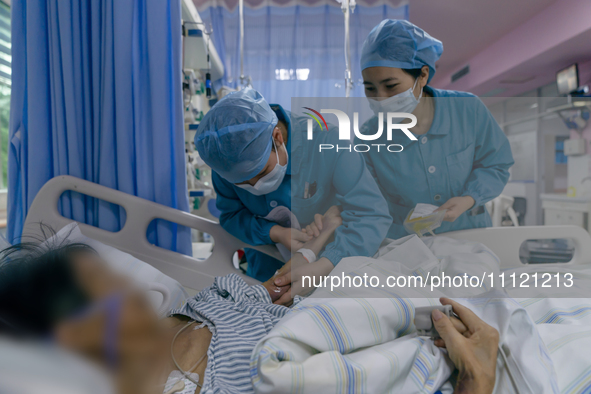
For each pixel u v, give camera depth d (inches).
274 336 23.7
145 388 22.0
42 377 16.9
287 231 45.5
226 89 87.0
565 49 133.1
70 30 49.5
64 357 18.1
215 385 25.0
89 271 22.4
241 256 70.3
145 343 22.0
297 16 87.4
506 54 153.7
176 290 40.4
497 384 25.9
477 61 174.9
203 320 32.0
